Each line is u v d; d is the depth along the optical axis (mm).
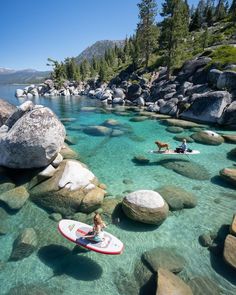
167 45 56594
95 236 10680
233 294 9039
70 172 14648
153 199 13141
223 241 11625
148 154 23047
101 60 129625
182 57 60938
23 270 9977
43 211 13508
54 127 15641
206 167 20297
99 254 10836
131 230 12344
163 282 8812
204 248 11250
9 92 130500
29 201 14141
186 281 9531
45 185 14562
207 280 9586
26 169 16109
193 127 32375
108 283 9461
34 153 15203
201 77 46469
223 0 116938
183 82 49875
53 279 9617
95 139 27562
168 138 28344
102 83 96625
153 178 18156
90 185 14516
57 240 11555
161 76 60875
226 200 15266
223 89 37469
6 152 15562
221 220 13266
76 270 10023
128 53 123562
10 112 23750
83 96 91188
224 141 26812
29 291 9078
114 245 10570
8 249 10961
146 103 53812
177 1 60156
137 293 9031
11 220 12750
